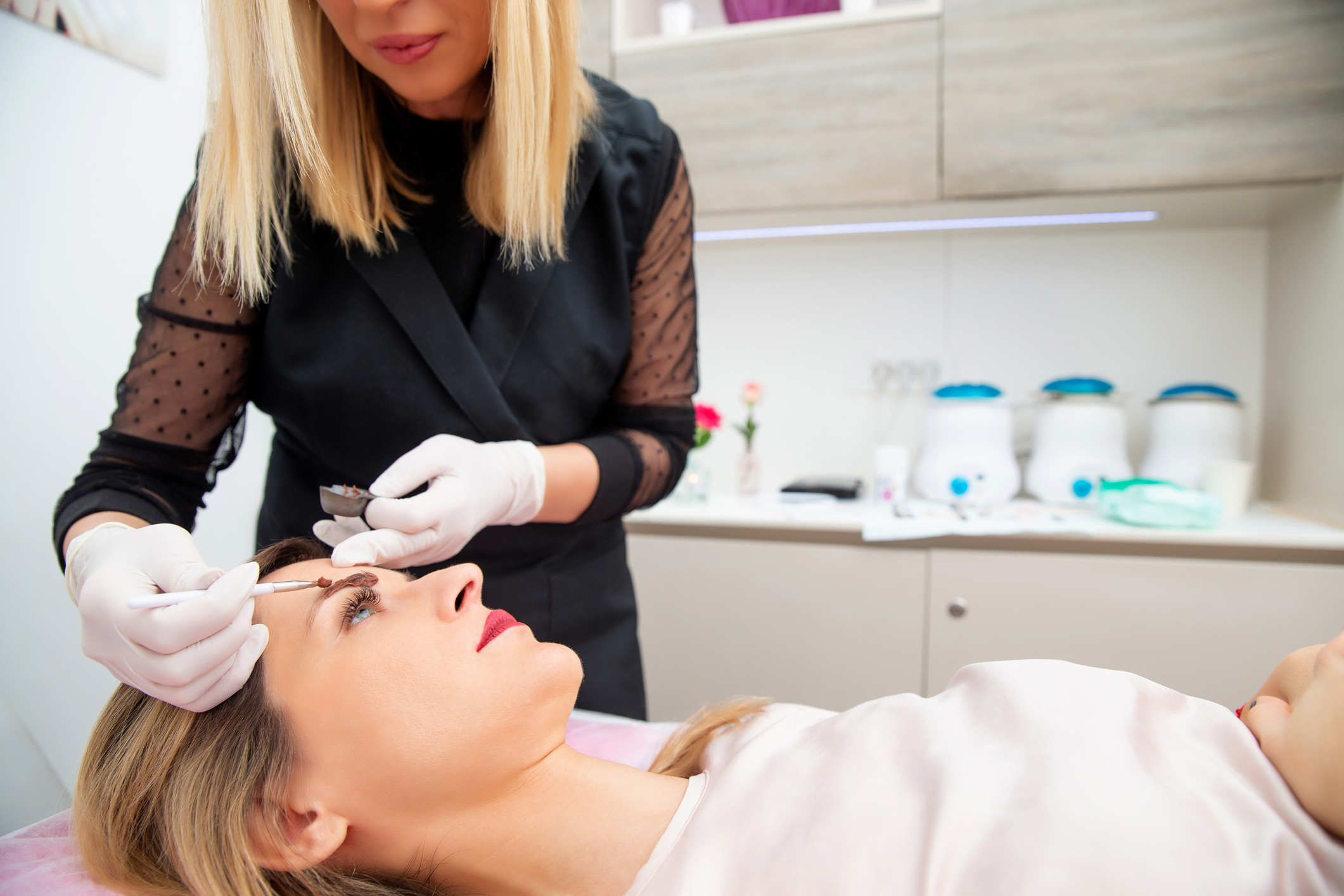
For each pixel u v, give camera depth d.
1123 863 0.56
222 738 0.74
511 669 0.73
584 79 0.96
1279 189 1.72
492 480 0.84
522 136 0.81
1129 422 2.12
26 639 1.47
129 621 0.64
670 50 1.96
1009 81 1.77
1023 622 1.70
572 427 1.05
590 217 1.01
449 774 0.71
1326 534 1.58
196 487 0.94
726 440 2.39
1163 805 0.60
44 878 0.78
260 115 0.76
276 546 0.90
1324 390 1.74
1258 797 0.62
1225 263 2.04
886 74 1.84
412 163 0.95
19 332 1.43
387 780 0.71
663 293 1.09
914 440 2.25
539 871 0.74
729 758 0.83
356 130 0.87
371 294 0.92
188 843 0.72
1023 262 2.16
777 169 1.92
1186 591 1.62
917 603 1.76
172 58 1.68
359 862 0.76
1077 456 1.92
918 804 0.66
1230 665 1.61
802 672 1.84
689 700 1.91
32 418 1.47
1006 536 1.71
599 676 1.10
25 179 1.42
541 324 0.98
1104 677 0.74
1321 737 0.61
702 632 1.90
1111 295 2.11
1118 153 1.72
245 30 0.72
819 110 1.88
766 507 2.01
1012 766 0.66
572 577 1.08
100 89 1.54
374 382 0.92
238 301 0.89
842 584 1.81
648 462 1.04
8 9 1.38
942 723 0.74
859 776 0.70
